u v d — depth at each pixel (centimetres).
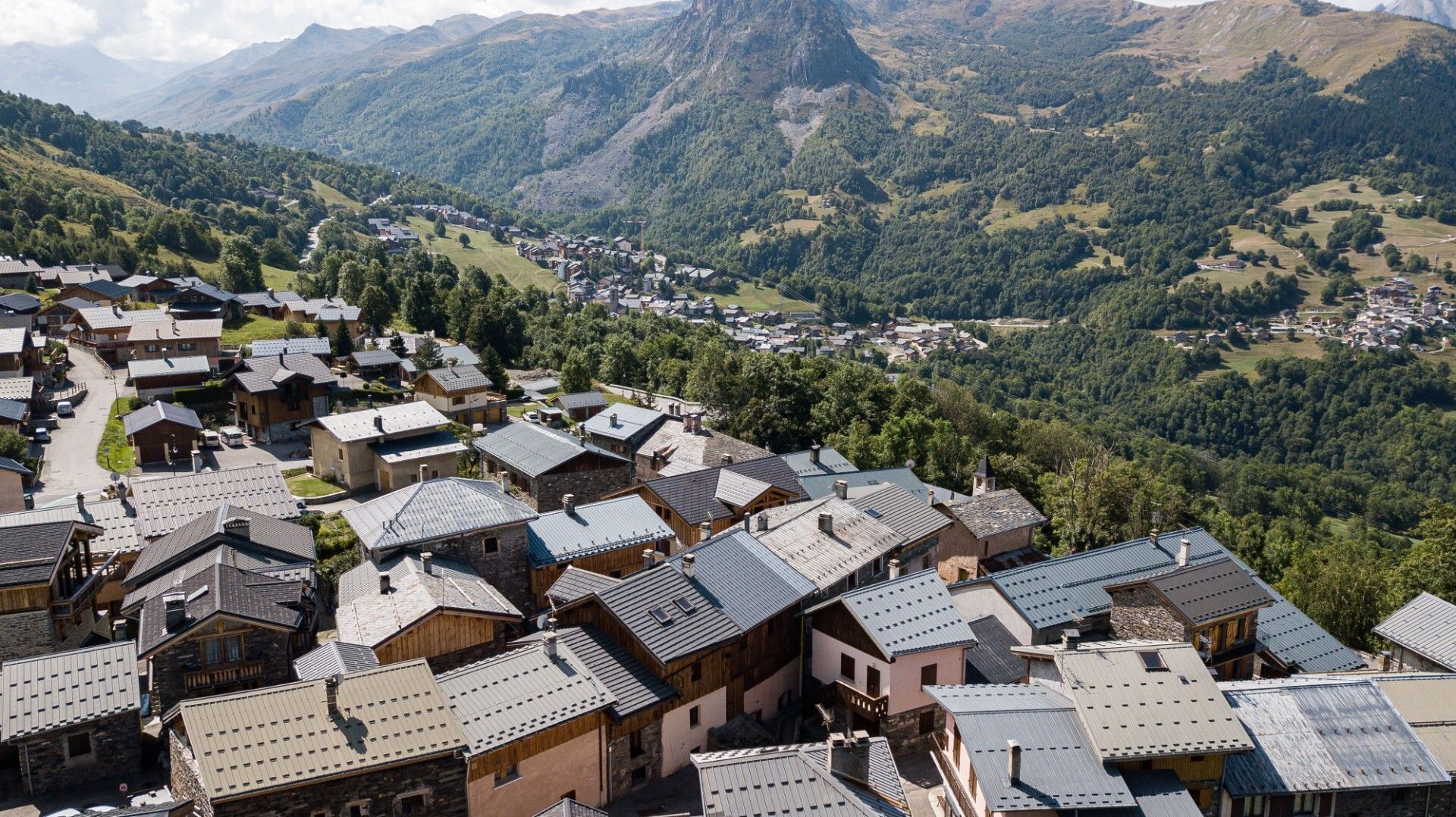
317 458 9331
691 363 16262
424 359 13538
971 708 3872
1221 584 5072
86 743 3994
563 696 4044
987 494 7438
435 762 3594
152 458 9812
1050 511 11669
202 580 4712
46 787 3928
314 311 16900
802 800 3197
